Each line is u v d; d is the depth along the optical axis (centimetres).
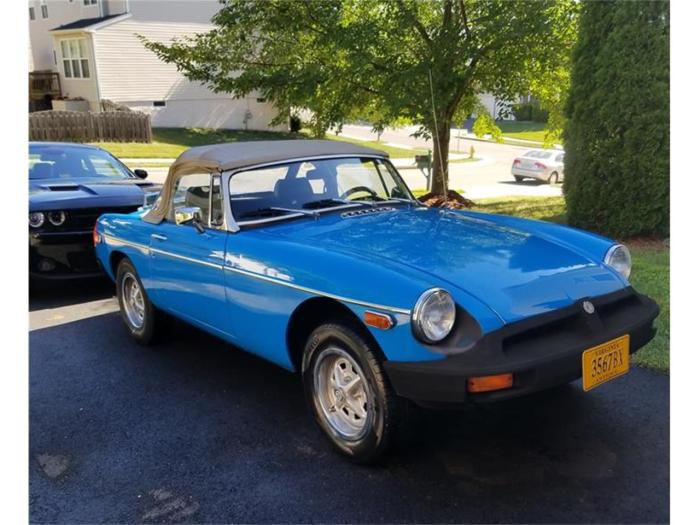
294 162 416
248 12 1052
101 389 420
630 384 388
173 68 2919
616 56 726
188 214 394
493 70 1026
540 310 282
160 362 467
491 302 277
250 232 375
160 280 451
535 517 266
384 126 1156
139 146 2373
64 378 441
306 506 281
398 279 279
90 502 292
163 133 2809
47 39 3253
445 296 267
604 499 276
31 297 663
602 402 367
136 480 309
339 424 321
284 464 317
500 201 1305
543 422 346
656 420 343
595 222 794
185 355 480
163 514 281
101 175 755
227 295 377
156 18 2797
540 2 909
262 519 273
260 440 343
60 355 487
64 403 400
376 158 465
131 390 417
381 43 1006
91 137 2398
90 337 529
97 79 2694
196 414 378
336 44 992
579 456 311
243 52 1088
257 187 396
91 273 642
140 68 2820
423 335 264
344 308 306
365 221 387
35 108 3008
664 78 709
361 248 326
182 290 426
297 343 346
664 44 701
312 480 301
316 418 331
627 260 356
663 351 426
